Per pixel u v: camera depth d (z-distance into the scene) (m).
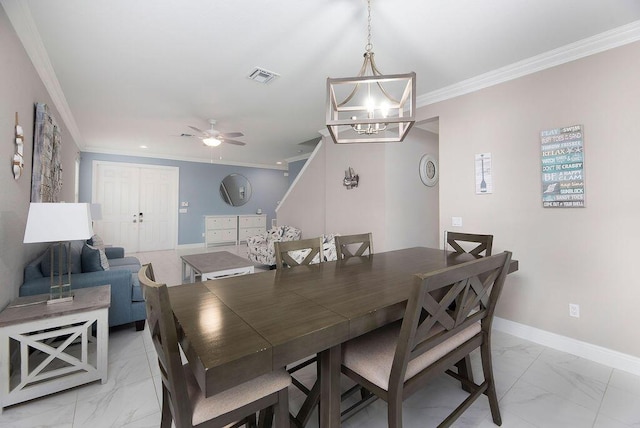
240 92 3.16
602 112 2.07
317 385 1.29
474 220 2.78
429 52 2.30
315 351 0.95
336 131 1.82
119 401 1.65
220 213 7.95
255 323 1.02
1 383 1.54
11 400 1.56
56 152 3.09
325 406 1.12
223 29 2.04
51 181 2.86
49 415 1.53
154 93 3.19
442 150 3.03
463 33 2.05
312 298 1.29
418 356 1.19
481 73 2.65
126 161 6.59
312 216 5.14
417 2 1.74
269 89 3.08
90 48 2.29
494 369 2.01
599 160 2.09
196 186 7.55
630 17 1.86
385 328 1.45
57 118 3.43
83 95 3.24
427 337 1.28
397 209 4.02
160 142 5.69
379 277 1.66
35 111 2.41
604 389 1.78
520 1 1.72
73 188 4.98
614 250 2.03
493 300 1.44
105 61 2.49
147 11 1.86
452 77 2.73
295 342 0.90
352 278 1.64
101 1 1.76
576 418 1.54
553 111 2.30
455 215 2.92
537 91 2.38
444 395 1.72
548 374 1.94
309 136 5.17
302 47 2.27
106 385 1.80
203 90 3.11
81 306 1.76
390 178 3.94
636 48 1.94
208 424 0.92
